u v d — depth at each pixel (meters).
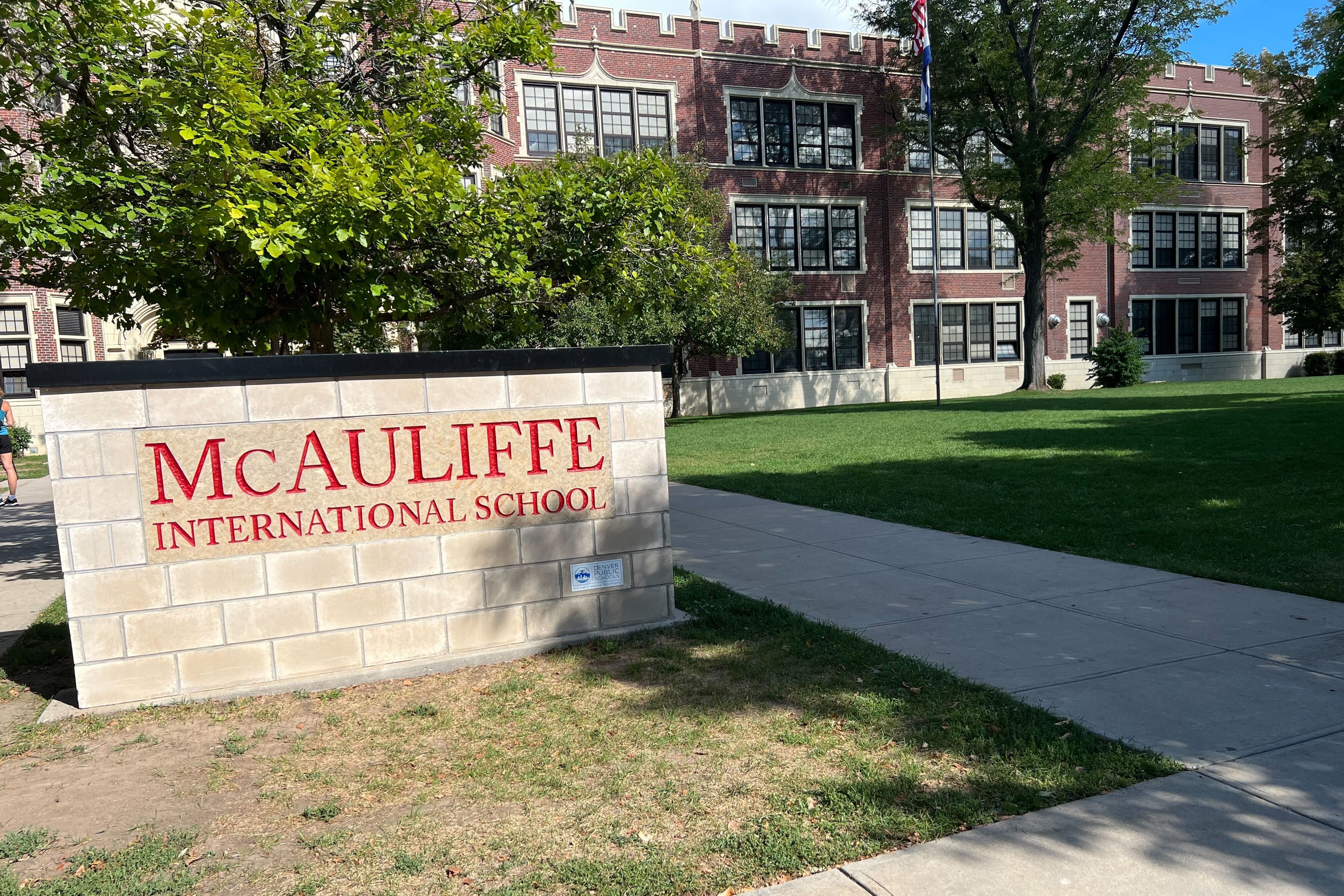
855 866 2.99
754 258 25.41
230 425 4.72
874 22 32.06
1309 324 34.00
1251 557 7.04
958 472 12.17
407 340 17.61
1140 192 30.50
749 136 32.72
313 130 6.18
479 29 7.79
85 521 4.55
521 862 3.09
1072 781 3.48
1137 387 32.88
